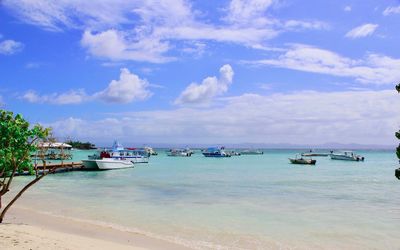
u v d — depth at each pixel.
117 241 14.48
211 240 15.36
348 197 29.61
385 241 15.83
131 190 33.31
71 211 21.52
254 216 20.91
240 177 49.06
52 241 12.64
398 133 9.34
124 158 75.25
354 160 111.56
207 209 23.06
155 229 17.16
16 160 14.30
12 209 21.31
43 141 15.25
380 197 29.84
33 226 16.16
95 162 56.94
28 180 41.88
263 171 62.59
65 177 47.34
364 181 44.72
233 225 18.39
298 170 66.12
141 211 22.02
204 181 42.91
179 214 21.17
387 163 97.75
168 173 55.44
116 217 19.92
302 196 29.97
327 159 127.88
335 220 20.06
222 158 128.12
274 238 16.02
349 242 15.62
